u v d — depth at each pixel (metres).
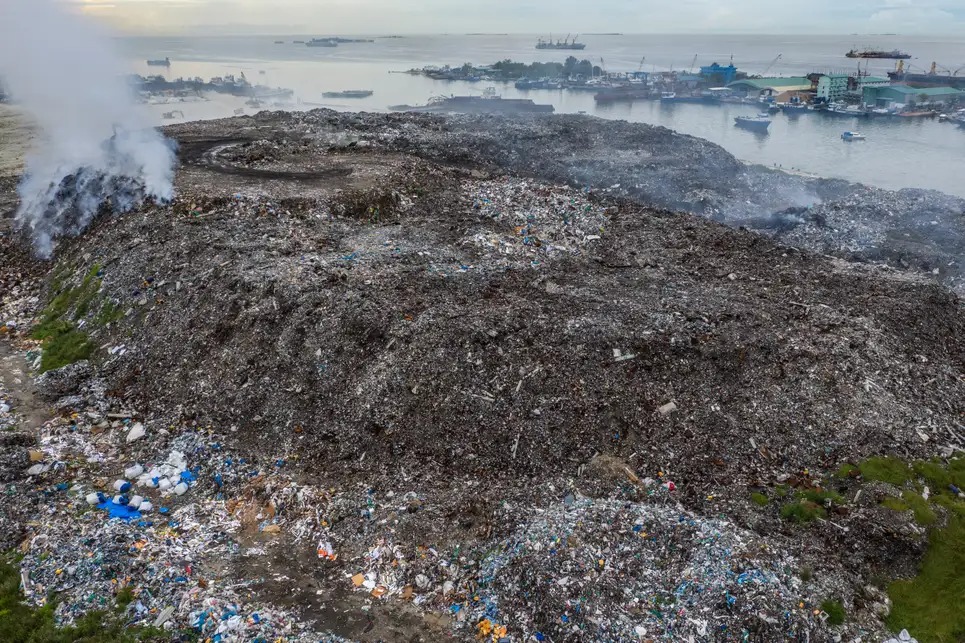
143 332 19.70
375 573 12.32
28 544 12.38
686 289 21.94
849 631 10.91
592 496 14.10
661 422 15.84
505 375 16.45
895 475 14.62
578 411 15.84
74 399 17.61
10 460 14.62
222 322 18.64
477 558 12.48
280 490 14.25
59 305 22.62
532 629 10.84
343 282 19.77
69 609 11.02
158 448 15.88
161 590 11.54
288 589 11.95
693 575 11.47
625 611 10.90
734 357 17.30
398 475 14.77
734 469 15.04
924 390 17.66
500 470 14.90
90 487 14.40
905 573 12.30
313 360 17.17
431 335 17.14
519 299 19.97
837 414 16.25
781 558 12.05
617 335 17.47
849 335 18.88
